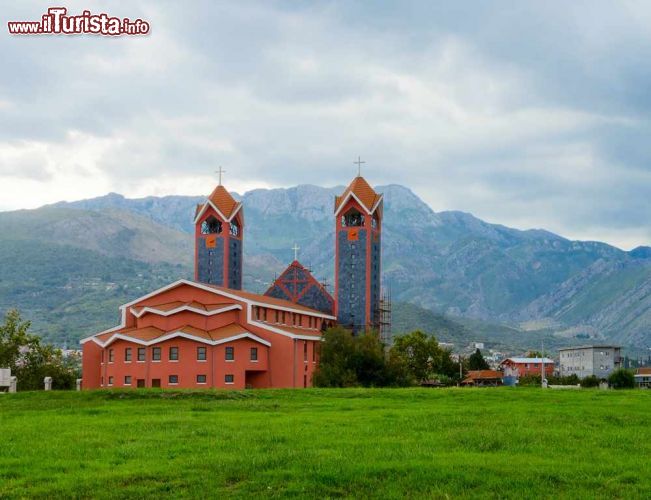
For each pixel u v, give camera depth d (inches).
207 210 6476.4
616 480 1266.0
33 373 4923.7
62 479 1273.4
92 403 2368.4
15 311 5255.9
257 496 1194.0
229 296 4776.1
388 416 1929.1
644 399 2427.4
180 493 1208.2
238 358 4537.4
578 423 1815.9
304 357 4884.4
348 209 6190.9
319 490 1215.6
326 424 1780.3
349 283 6131.9
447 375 7352.4
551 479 1272.1
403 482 1244.5
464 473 1282.0
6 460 1397.6
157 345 4537.4
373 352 4771.2
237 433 1642.5
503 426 1759.4
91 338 4948.3
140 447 1502.2
